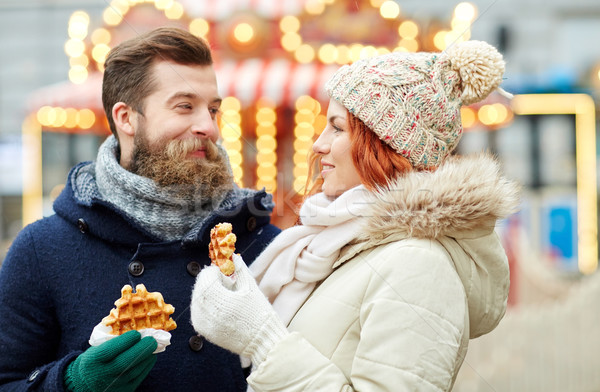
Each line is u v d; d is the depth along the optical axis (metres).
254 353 1.48
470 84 1.62
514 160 7.15
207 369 1.75
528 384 4.20
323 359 1.44
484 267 1.56
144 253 1.75
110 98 1.92
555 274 6.70
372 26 4.02
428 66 1.62
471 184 1.50
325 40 4.03
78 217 1.77
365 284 1.50
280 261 1.67
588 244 7.14
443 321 1.41
